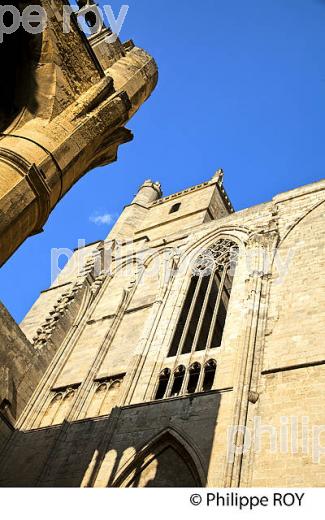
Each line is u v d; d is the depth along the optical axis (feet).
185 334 98.68
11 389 95.35
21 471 84.89
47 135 62.54
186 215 169.99
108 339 108.06
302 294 89.04
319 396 68.49
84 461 80.43
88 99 70.69
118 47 87.30
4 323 96.99
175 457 74.49
